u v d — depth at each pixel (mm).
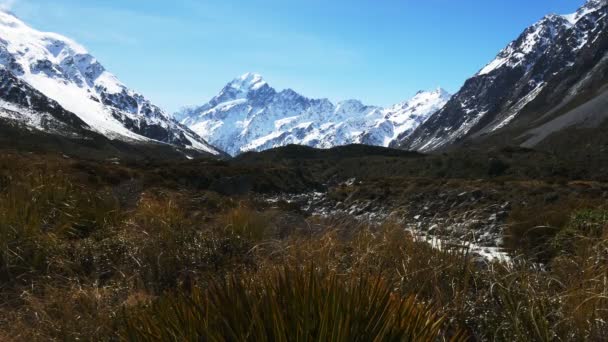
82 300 3961
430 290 3920
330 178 88375
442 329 3312
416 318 2516
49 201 6844
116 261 5324
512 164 68000
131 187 10625
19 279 4809
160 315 2521
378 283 2709
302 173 52469
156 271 4930
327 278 2938
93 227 6730
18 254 5156
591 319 3162
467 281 3896
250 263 5285
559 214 7883
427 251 4410
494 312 3455
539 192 21812
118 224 6715
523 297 3494
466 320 3480
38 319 3598
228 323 2365
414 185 26359
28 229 5605
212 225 7324
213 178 34031
